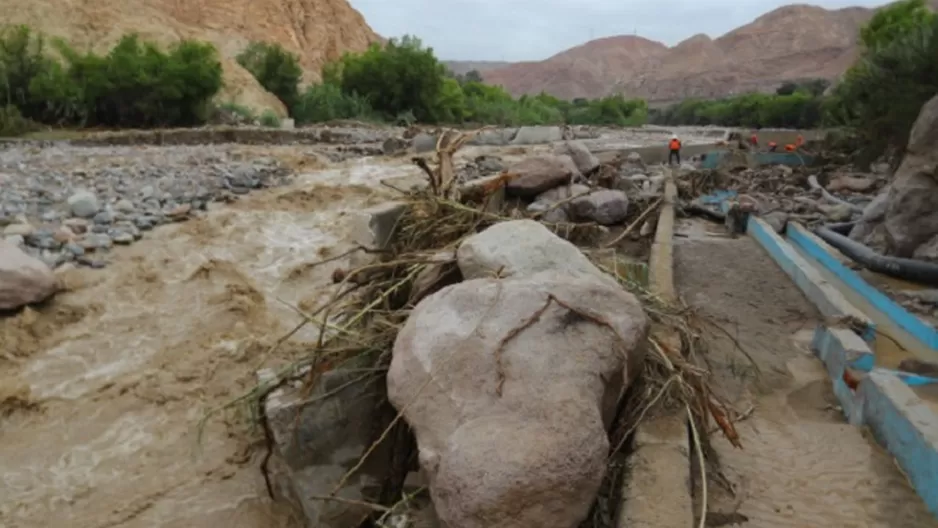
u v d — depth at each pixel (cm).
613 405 407
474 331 401
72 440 612
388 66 4009
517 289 426
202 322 794
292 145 2169
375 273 607
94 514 536
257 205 1170
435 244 691
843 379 602
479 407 368
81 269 878
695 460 463
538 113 5191
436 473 351
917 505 450
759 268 1017
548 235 513
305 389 513
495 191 981
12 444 604
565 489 331
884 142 1931
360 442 509
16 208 1022
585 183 1323
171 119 2892
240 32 4928
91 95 2755
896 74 1767
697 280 952
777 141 3091
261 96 3622
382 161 1702
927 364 652
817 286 849
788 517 436
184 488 560
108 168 1380
